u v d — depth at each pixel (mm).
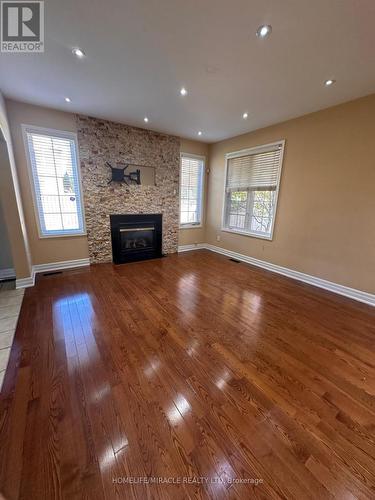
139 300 2906
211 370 1764
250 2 1492
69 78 2504
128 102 3121
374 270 2906
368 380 1714
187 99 2986
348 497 1019
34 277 3531
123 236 4633
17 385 1577
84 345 2018
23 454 1153
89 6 1551
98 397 1496
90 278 3611
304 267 3711
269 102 3021
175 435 1265
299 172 3609
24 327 2268
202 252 5543
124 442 1222
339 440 1266
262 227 4434
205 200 5758
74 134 3691
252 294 3186
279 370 1785
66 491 1014
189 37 1834
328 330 2355
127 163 4309
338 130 3070
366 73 2270
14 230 3023
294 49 1943
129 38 1858
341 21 1615
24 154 3365
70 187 3889
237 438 1257
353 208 3031
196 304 2842
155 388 1581
